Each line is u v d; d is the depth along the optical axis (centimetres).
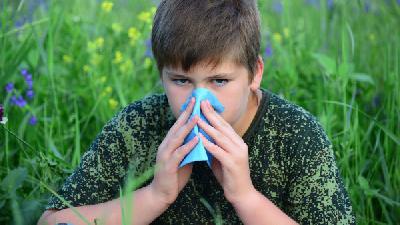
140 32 523
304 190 289
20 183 326
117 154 304
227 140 270
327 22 536
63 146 412
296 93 457
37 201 327
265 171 292
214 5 265
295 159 290
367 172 406
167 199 281
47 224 297
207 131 268
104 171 303
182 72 262
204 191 298
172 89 269
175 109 273
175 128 272
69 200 300
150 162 303
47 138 401
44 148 402
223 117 271
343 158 375
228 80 265
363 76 422
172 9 264
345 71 412
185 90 269
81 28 543
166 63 263
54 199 303
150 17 516
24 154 397
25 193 369
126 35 525
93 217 294
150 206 282
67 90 468
